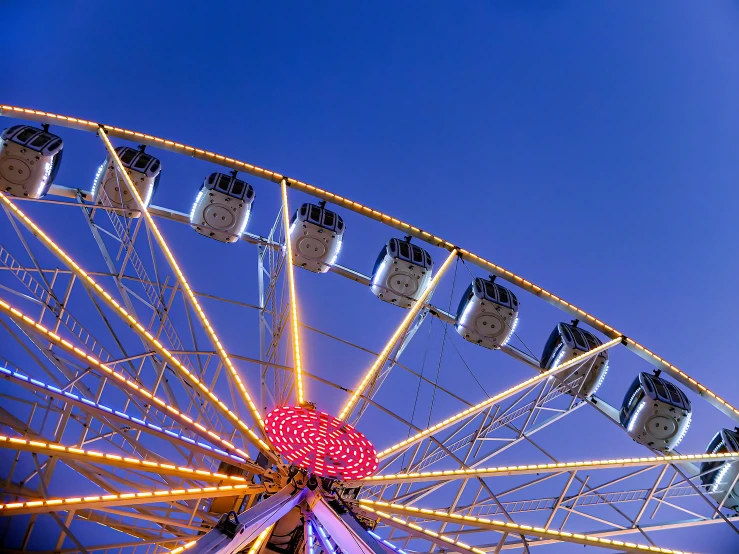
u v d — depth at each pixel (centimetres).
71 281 1995
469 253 2773
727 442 2709
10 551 1505
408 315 2353
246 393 1953
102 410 1702
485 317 2802
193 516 1838
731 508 2636
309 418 1786
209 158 2662
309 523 1744
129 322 1922
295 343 2106
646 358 2781
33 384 1617
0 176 2522
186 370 1881
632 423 2755
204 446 1828
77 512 1817
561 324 2933
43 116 2477
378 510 1842
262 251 2719
